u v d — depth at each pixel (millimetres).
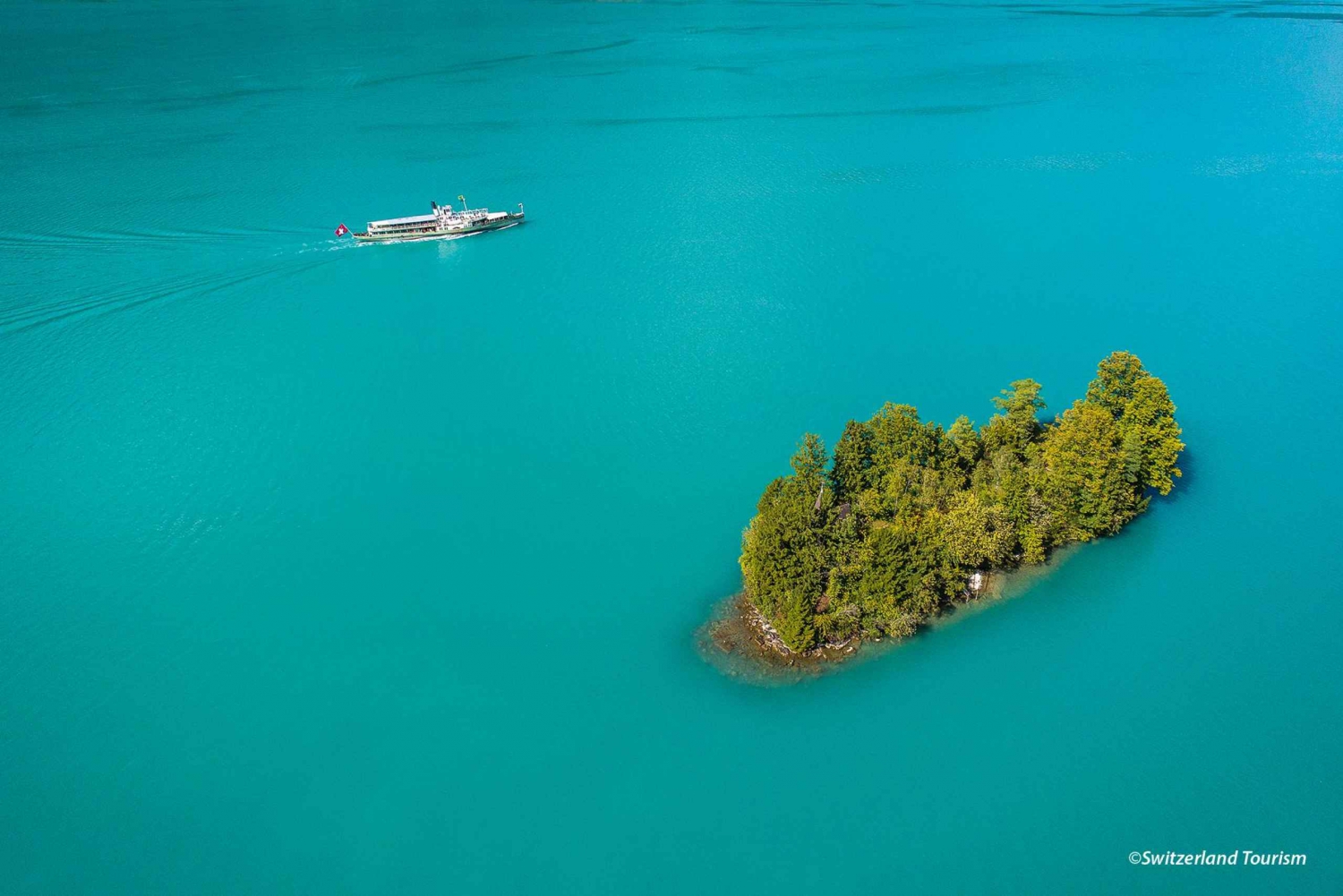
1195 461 150125
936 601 118375
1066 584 126188
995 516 120438
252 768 106062
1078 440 126812
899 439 124062
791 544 112750
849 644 116875
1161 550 132125
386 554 136375
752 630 119500
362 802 102562
